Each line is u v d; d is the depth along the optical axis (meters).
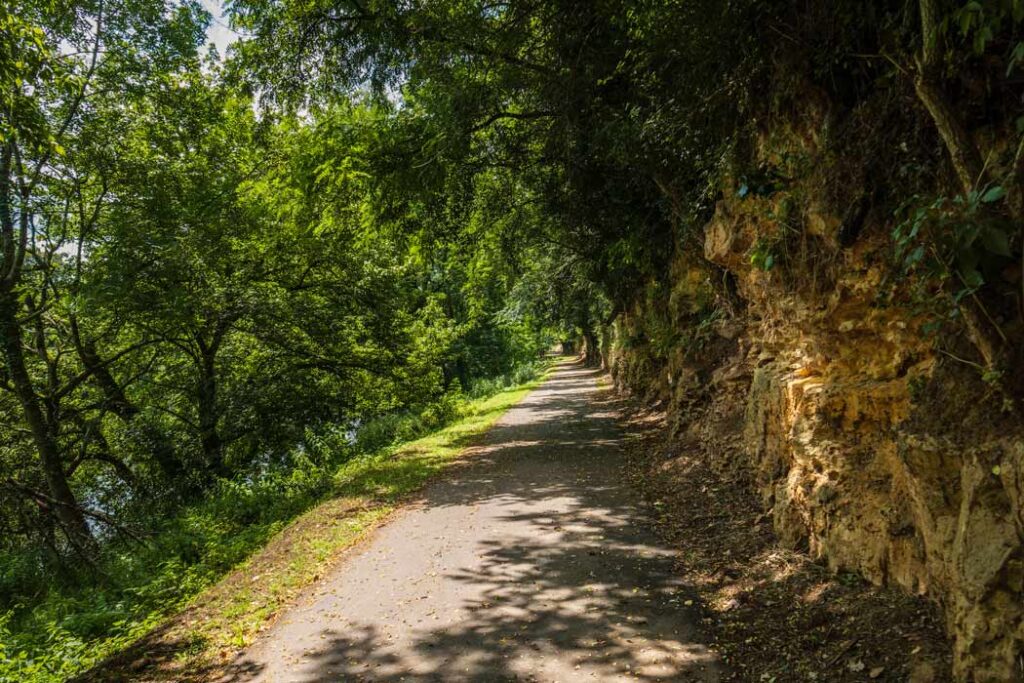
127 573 10.02
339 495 11.04
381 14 9.05
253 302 15.48
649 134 8.60
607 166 11.19
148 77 14.15
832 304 5.29
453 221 14.00
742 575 5.66
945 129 3.24
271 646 5.25
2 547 12.92
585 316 25.30
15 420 14.93
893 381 4.79
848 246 4.98
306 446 17.06
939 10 3.41
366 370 19.34
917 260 3.40
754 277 7.11
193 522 11.13
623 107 9.20
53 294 13.68
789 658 4.21
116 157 13.93
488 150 12.13
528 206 15.36
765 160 6.45
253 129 14.93
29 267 13.77
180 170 14.70
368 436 19.77
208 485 15.63
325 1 9.90
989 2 2.87
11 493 12.43
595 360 47.22
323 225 15.19
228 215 14.98
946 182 3.82
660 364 18.11
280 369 17.89
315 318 16.91
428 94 10.72
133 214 13.37
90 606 8.56
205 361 16.75
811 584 5.07
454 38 8.88
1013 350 3.17
